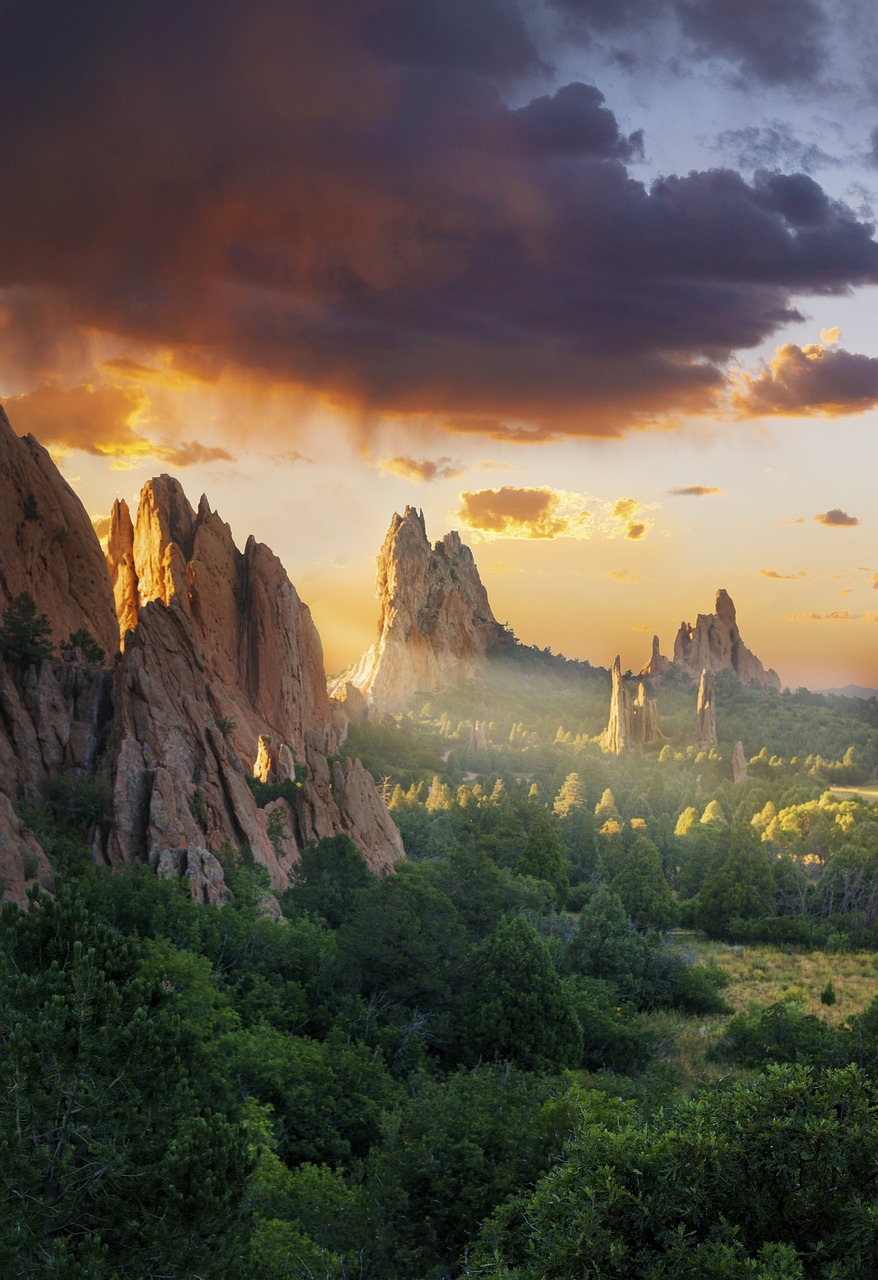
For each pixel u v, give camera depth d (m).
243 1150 22.47
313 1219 28.38
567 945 78.00
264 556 158.25
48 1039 20.94
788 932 105.19
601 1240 17.47
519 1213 21.38
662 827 166.62
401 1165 30.34
